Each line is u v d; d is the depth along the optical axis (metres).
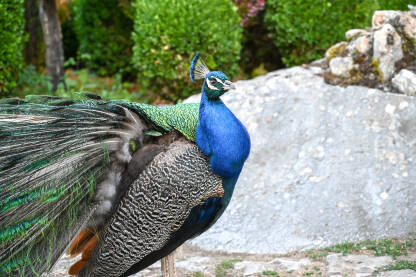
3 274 3.67
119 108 3.93
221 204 4.01
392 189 5.71
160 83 8.78
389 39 6.86
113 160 3.84
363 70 7.01
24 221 3.65
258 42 10.30
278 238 5.54
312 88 7.13
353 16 8.76
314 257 5.02
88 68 10.91
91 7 10.51
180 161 3.82
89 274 3.89
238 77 9.94
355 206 5.66
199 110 3.99
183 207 3.80
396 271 4.38
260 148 6.65
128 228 3.74
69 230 3.69
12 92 8.84
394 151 6.07
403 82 6.69
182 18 8.26
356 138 6.34
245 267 4.95
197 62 4.05
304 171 6.20
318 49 8.99
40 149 3.70
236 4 9.79
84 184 3.70
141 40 8.68
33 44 10.70
